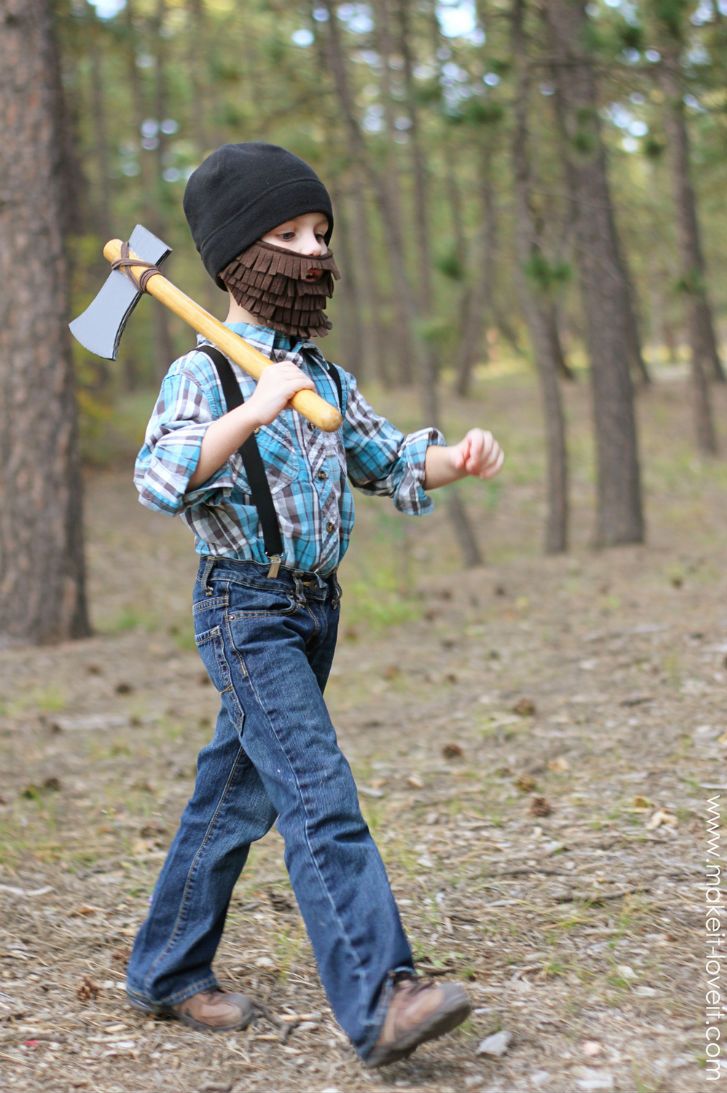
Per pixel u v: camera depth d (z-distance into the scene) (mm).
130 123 39875
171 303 4004
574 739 7750
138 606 17547
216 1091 3828
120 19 25156
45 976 4777
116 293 4148
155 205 28703
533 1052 3914
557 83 16625
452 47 16953
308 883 3762
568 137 16688
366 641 13055
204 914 4277
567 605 13852
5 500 13812
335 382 4176
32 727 9898
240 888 5688
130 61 27188
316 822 3779
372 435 4277
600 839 5816
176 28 31484
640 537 19219
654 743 7371
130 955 4770
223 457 3670
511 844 5910
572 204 18609
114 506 25281
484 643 12031
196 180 4055
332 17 16531
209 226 3996
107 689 11547
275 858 6141
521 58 15734
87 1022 4359
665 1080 3666
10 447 13750
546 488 26766
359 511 24531
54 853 6422
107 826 6941
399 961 3660
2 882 5930
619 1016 4121
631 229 28844
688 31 14305
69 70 25812
